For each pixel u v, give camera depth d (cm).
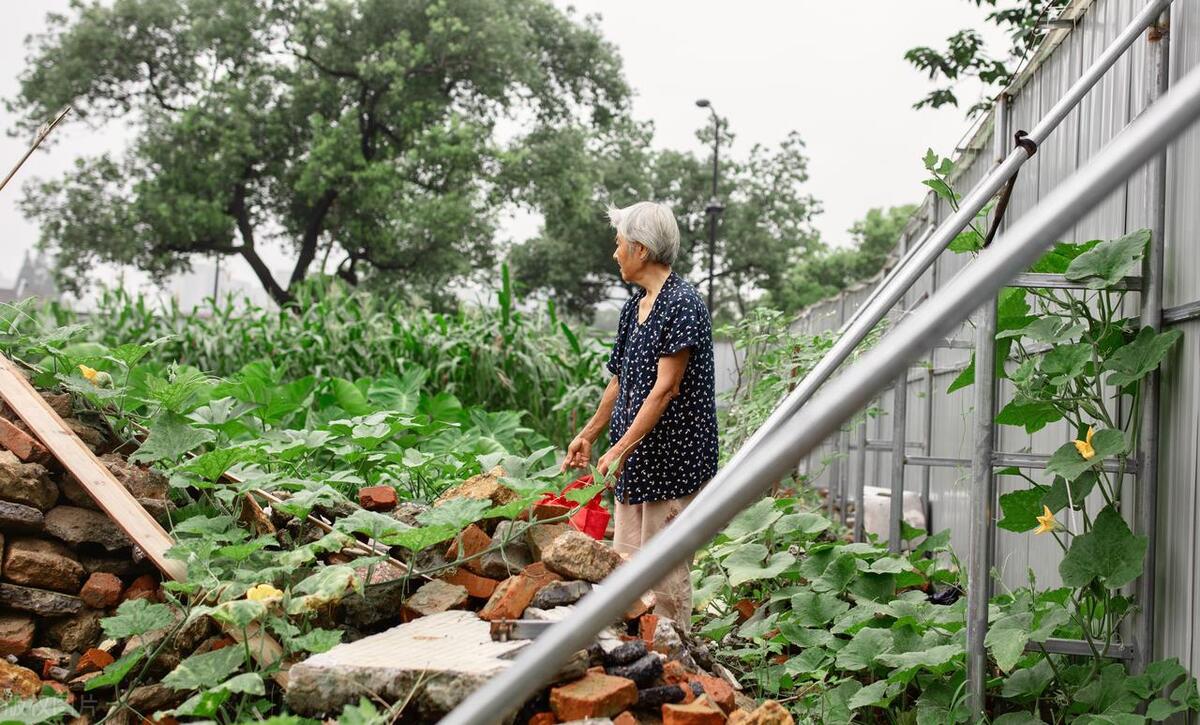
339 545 266
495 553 298
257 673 233
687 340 332
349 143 2619
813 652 322
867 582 365
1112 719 253
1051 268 315
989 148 506
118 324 1099
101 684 239
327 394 703
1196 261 268
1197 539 262
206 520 284
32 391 322
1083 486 291
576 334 984
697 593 393
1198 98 100
